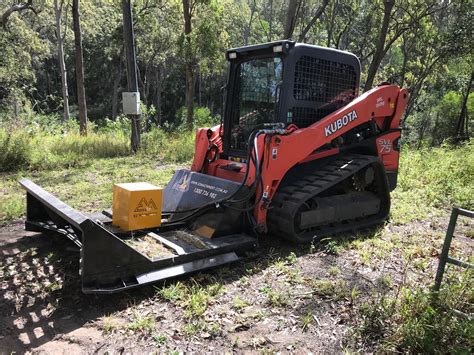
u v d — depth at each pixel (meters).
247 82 5.49
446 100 30.62
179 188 5.32
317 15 17.05
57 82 45.28
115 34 30.80
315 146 5.08
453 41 21.92
